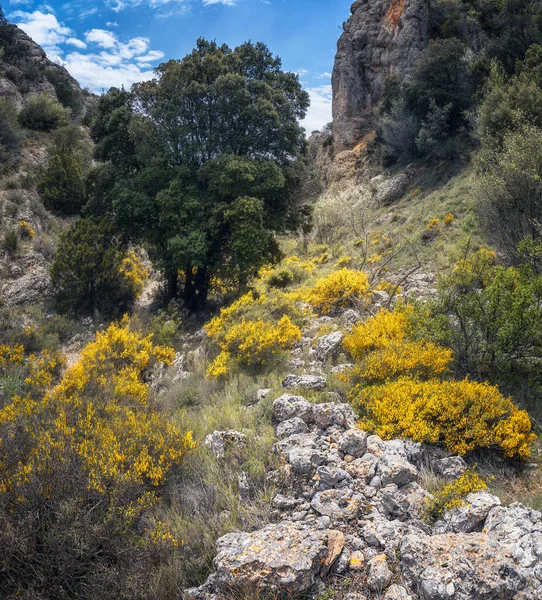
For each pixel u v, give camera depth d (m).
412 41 32.59
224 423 6.15
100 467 4.12
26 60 38.09
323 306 12.02
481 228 12.49
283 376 7.89
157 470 4.50
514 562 3.14
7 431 4.84
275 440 5.23
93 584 3.31
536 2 26.23
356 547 3.50
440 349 6.72
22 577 3.34
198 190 17.67
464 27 31.61
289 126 18.14
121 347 11.39
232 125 18.03
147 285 23.08
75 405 6.21
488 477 4.51
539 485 4.46
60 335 15.53
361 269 15.92
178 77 17.20
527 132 10.26
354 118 35.47
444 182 22.48
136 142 17.73
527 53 21.08
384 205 24.81
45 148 27.94
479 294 6.73
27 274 18.09
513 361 6.74
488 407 5.10
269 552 3.27
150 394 8.85
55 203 23.09
